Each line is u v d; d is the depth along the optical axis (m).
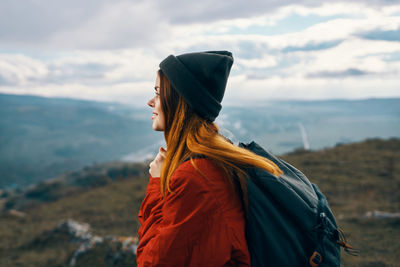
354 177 15.58
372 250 7.04
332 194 13.23
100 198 20.92
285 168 1.17
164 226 1.04
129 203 17.95
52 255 9.99
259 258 1.00
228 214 1.00
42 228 15.30
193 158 1.06
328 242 1.02
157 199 1.17
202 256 0.98
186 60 1.14
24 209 22.61
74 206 20.11
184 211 1.01
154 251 1.01
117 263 7.49
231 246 0.99
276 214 1.01
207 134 1.09
